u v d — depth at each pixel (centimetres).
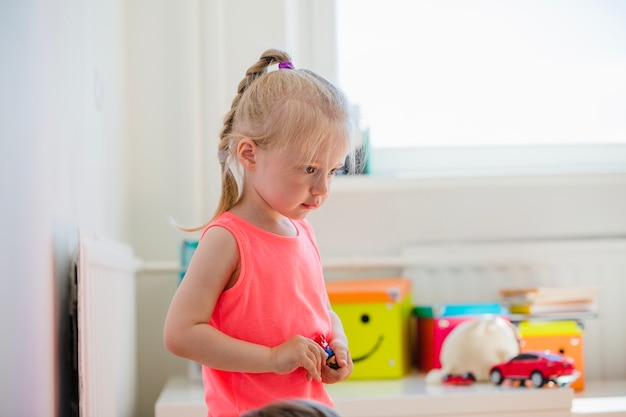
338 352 106
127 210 204
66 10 136
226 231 105
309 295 110
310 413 72
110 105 181
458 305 196
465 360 176
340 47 229
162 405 159
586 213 221
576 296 199
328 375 104
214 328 100
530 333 192
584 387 199
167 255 210
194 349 99
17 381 103
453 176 214
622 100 230
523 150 228
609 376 214
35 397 113
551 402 165
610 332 215
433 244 218
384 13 229
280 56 115
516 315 198
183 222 211
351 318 185
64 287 133
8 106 100
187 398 167
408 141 229
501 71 229
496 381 175
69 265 136
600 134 231
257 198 109
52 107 125
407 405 162
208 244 104
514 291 203
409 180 213
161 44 212
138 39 212
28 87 110
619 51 229
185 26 212
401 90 228
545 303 198
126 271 172
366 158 216
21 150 106
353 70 228
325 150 103
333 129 103
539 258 214
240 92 114
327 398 110
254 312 104
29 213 110
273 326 104
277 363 98
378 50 229
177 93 212
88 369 124
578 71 230
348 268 214
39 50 117
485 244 214
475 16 229
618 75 230
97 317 132
